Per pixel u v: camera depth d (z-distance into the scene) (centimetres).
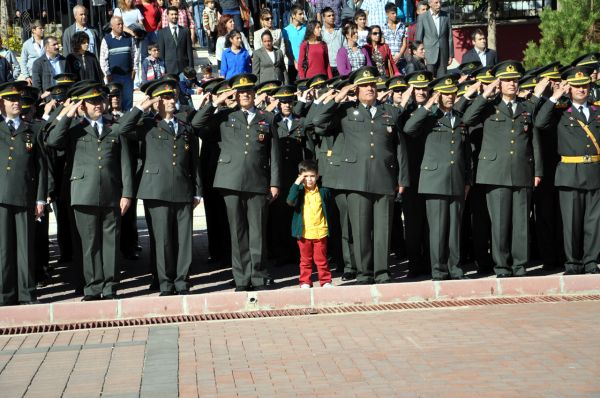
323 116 1182
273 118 1212
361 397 779
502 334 965
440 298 1144
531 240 1345
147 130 1171
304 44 1612
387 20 1802
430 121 1202
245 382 830
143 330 1042
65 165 1188
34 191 1148
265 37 1644
